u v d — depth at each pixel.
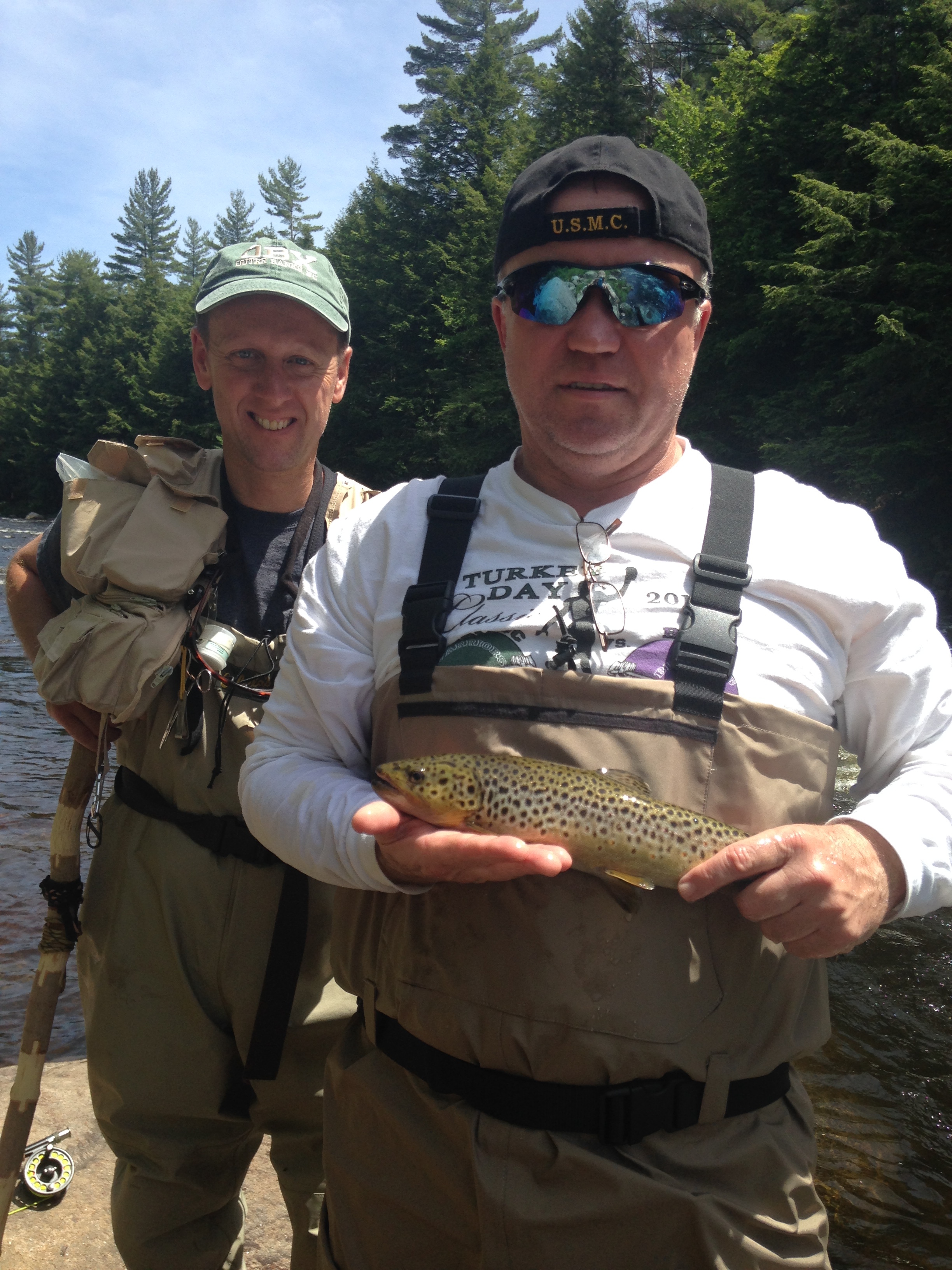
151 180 89.88
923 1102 3.69
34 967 4.32
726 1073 1.38
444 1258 1.49
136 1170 2.34
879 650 1.52
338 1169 1.63
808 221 27.80
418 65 65.38
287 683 1.73
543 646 1.48
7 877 5.30
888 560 1.56
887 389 23.55
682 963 1.38
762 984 1.42
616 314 1.50
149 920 2.37
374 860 1.43
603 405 1.52
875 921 1.33
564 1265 1.35
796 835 1.29
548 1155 1.36
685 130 33.44
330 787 1.54
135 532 2.38
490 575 1.55
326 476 2.66
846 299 25.19
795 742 1.43
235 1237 2.46
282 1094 2.40
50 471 75.44
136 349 72.81
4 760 7.77
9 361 103.50
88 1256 2.54
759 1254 1.36
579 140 1.59
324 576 1.74
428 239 48.81
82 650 2.33
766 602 1.49
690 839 1.35
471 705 1.46
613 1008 1.36
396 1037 1.54
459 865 1.30
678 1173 1.36
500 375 38.53
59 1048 3.63
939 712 1.53
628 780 1.38
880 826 1.37
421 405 45.78
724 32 45.06
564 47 42.59
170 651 2.33
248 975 2.33
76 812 2.52
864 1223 3.00
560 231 1.53
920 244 23.94
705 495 1.59
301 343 2.46
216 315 2.51
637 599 1.49
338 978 1.76
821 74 28.95
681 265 1.54
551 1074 1.37
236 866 2.34
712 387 29.88
